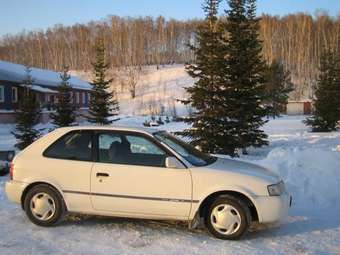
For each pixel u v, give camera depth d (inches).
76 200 250.8
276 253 214.1
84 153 255.0
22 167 259.0
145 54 5260.8
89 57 4778.5
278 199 238.1
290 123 1668.3
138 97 3927.2
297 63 4116.6
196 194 237.5
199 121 691.4
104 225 258.7
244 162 271.9
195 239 234.4
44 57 5078.7
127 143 253.0
